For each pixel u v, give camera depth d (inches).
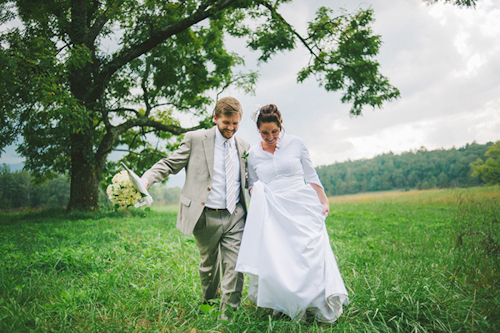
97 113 558.6
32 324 90.8
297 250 101.9
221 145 110.8
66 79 453.4
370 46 527.5
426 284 115.0
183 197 108.6
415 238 232.2
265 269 98.4
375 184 4360.2
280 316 104.3
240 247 103.9
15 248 186.4
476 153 3373.5
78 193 500.4
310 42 548.4
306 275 98.6
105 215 436.1
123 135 639.1
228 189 108.0
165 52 524.4
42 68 386.9
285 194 111.2
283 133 116.9
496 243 156.6
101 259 156.5
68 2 510.6
